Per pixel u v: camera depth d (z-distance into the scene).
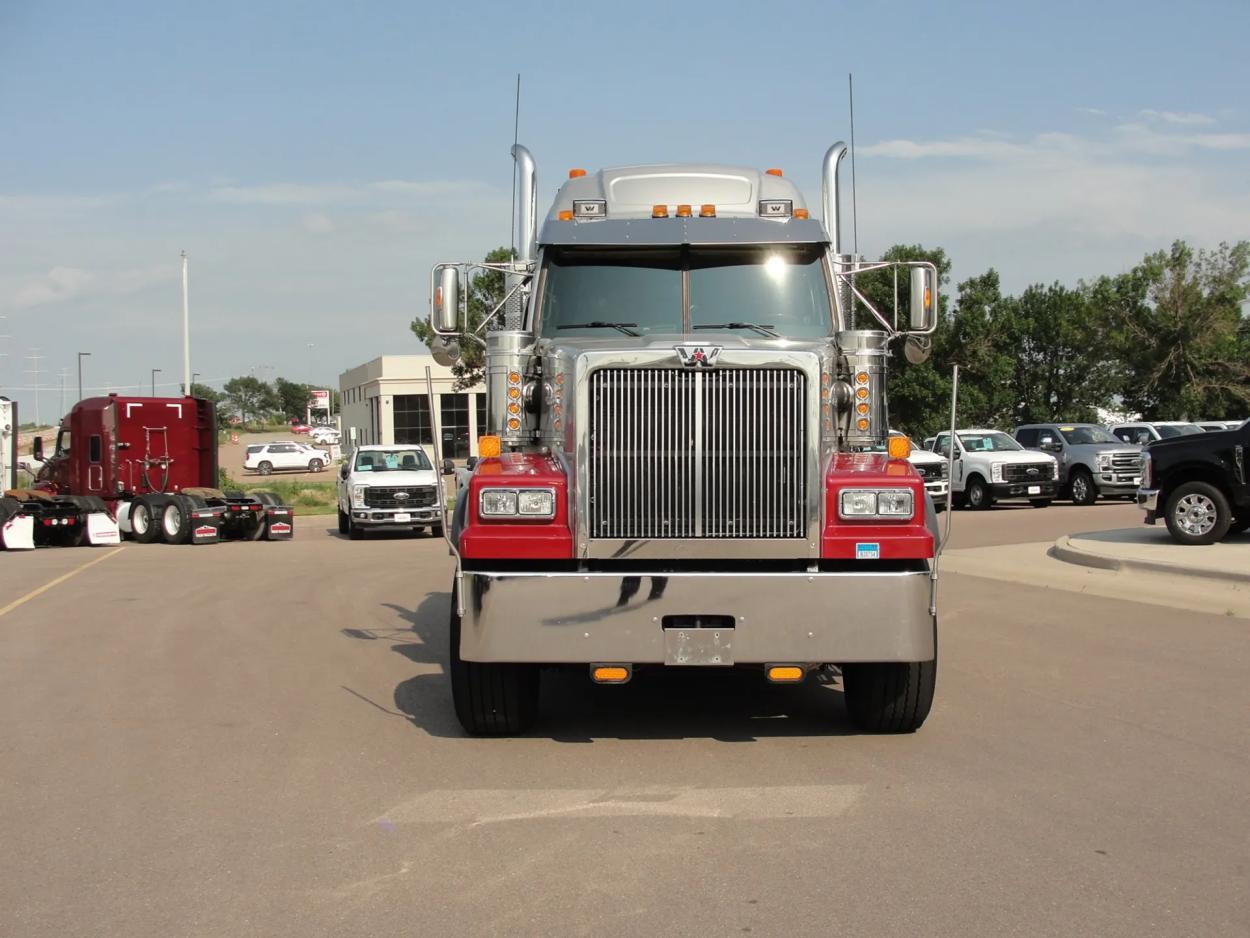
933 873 4.75
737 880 4.70
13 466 28.33
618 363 6.44
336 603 13.59
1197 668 9.02
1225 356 50.38
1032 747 6.73
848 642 6.38
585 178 8.69
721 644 6.38
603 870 4.83
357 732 7.27
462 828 5.39
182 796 5.94
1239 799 5.73
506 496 6.47
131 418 25.61
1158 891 4.55
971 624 11.24
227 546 23.66
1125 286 51.66
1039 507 28.83
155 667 9.50
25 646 10.59
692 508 6.46
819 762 6.48
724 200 8.29
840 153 9.12
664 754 6.69
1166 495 16.64
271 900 4.55
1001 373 47.59
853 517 6.45
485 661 6.42
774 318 7.84
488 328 8.40
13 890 4.68
